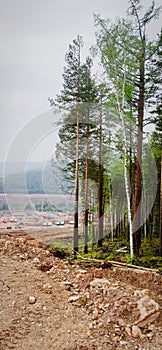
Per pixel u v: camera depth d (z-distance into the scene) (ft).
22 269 14.71
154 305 11.28
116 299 11.63
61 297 11.84
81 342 8.97
